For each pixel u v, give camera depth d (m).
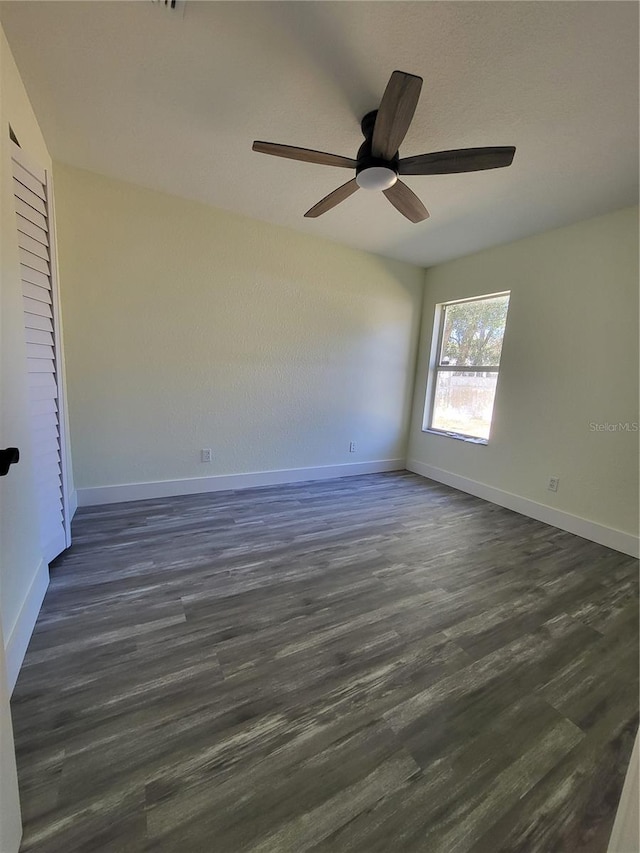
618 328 2.56
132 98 1.72
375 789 1.02
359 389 3.96
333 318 3.64
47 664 1.38
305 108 1.74
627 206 2.48
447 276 3.87
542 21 1.24
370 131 1.75
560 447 2.91
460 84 1.51
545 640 1.64
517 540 2.65
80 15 1.30
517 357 3.20
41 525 1.80
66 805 0.94
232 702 1.26
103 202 2.53
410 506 3.25
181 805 0.96
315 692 1.32
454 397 3.94
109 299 2.66
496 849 0.90
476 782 1.05
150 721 1.18
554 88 1.51
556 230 2.89
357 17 1.26
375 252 3.72
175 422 3.05
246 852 0.87
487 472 3.49
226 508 2.97
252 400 3.37
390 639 1.61
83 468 2.77
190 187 2.60
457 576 2.14
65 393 2.49
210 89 1.64
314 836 0.91
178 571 2.05
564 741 1.18
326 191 2.55
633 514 2.50
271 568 2.13
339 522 2.83
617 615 1.83
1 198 1.26
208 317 3.03
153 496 3.05
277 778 1.03
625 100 1.56
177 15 1.29
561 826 0.96
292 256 3.31
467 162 1.63
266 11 1.26
